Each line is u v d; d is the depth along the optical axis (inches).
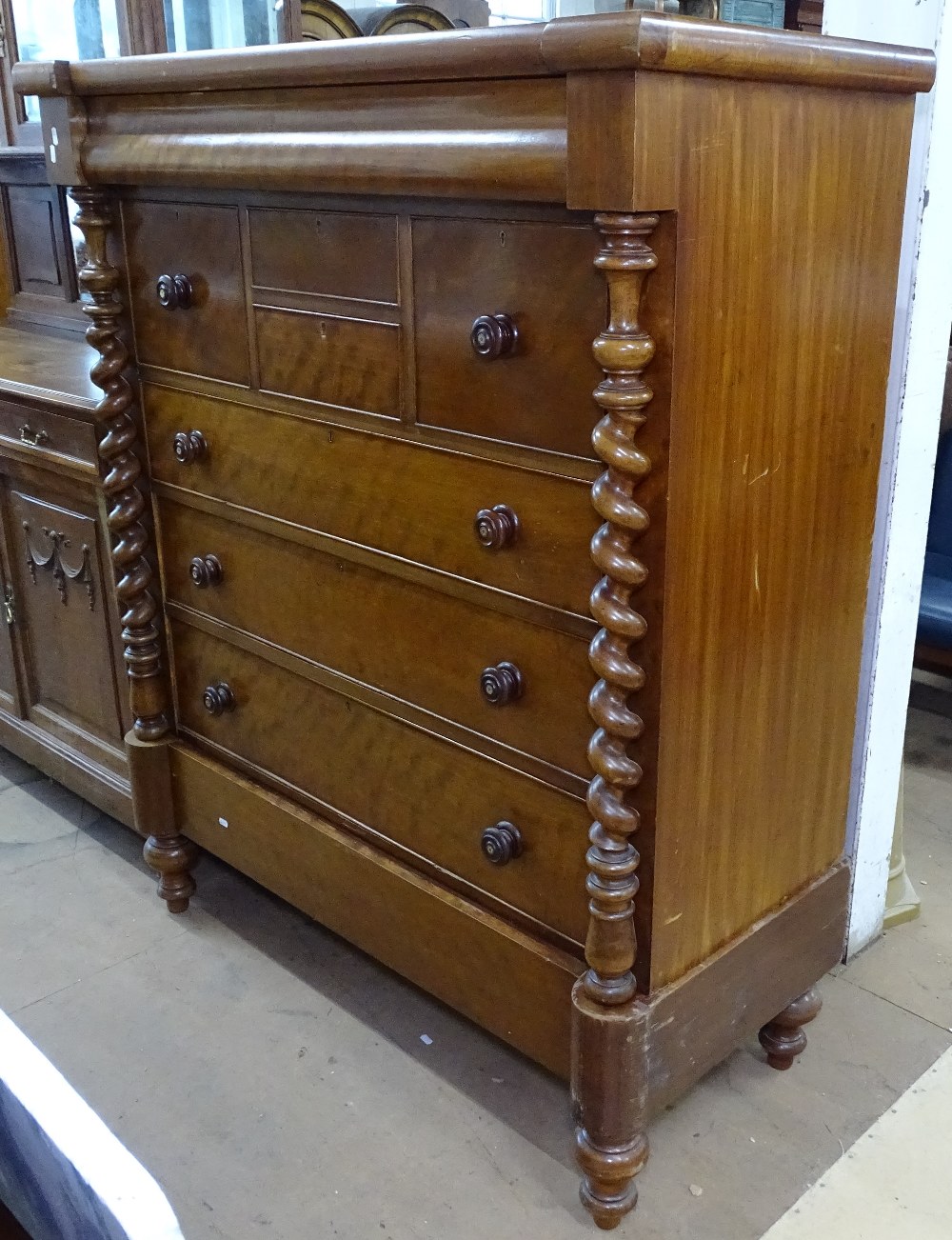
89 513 77.1
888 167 51.0
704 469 45.6
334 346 55.9
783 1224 55.1
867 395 54.4
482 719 54.8
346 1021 69.5
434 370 51.3
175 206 62.6
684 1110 62.1
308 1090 64.2
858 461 55.3
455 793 57.7
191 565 68.8
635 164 38.9
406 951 62.5
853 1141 60.1
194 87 56.1
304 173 51.5
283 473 61.4
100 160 63.1
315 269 55.5
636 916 50.7
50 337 101.8
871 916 75.0
